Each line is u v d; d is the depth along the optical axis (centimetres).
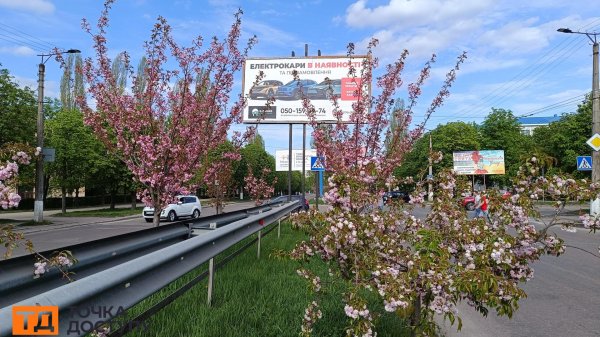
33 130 2427
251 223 718
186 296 493
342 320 444
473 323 564
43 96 2336
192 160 786
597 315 590
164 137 743
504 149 4791
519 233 376
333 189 375
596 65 2100
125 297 272
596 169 2066
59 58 774
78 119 3027
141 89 778
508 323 560
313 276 399
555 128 3947
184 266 390
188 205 2864
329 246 354
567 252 1170
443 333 511
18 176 357
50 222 2397
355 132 723
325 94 2219
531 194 379
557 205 383
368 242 354
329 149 711
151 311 377
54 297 195
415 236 373
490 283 296
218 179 1584
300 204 1998
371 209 387
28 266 304
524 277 367
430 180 411
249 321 435
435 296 325
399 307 305
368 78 761
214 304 479
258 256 830
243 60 820
